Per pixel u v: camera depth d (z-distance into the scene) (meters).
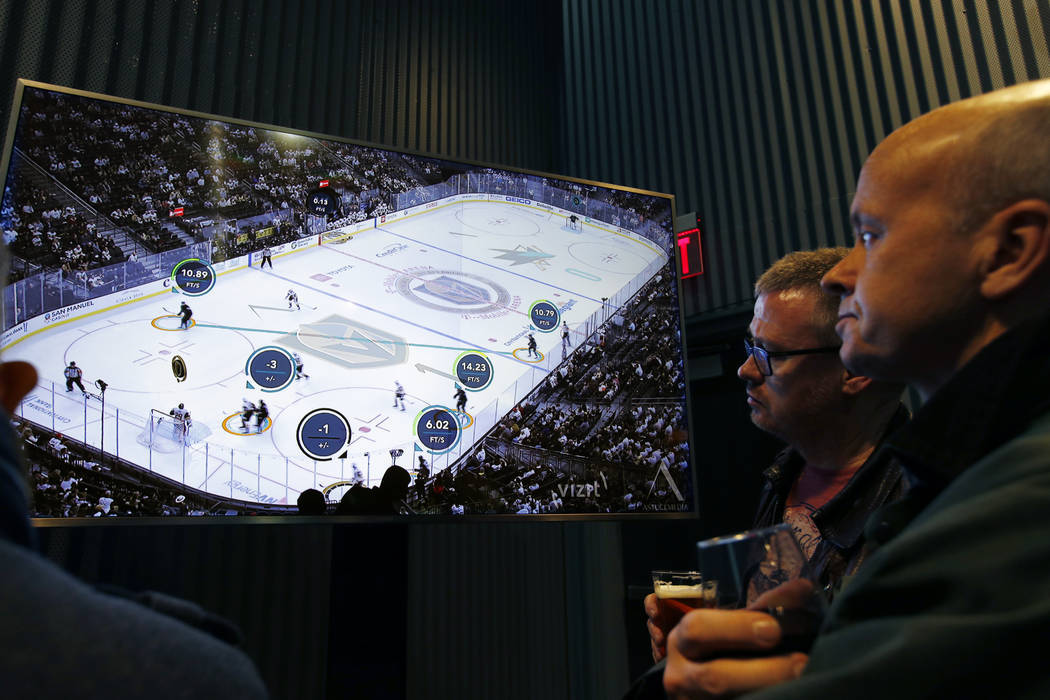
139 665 0.27
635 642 3.14
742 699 0.32
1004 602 0.28
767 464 3.06
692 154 3.41
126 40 2.31
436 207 2.08
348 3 3.02
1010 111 0.44
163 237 1.71
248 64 2.62
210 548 2.23
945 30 2.68
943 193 0.45
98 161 1.67
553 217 2.22
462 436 1.91
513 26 3.86
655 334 2.24
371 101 3.03
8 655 0.24
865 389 1.02
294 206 1.88
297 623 2.36
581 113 3.92
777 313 1.09
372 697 1.56
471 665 2.77
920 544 0.32
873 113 2.83
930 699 0.27
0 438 0.32
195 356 1.68
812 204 2.96
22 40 2.09
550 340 2.10
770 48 3.20
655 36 3.67
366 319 1.90
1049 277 0.42
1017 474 0.32
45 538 1.93
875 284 0.48
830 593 0.83
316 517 1.65
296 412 1.75
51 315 1.55
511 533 3.02
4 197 1.54
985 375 0.40
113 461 1.54
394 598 1.64
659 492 2.07
